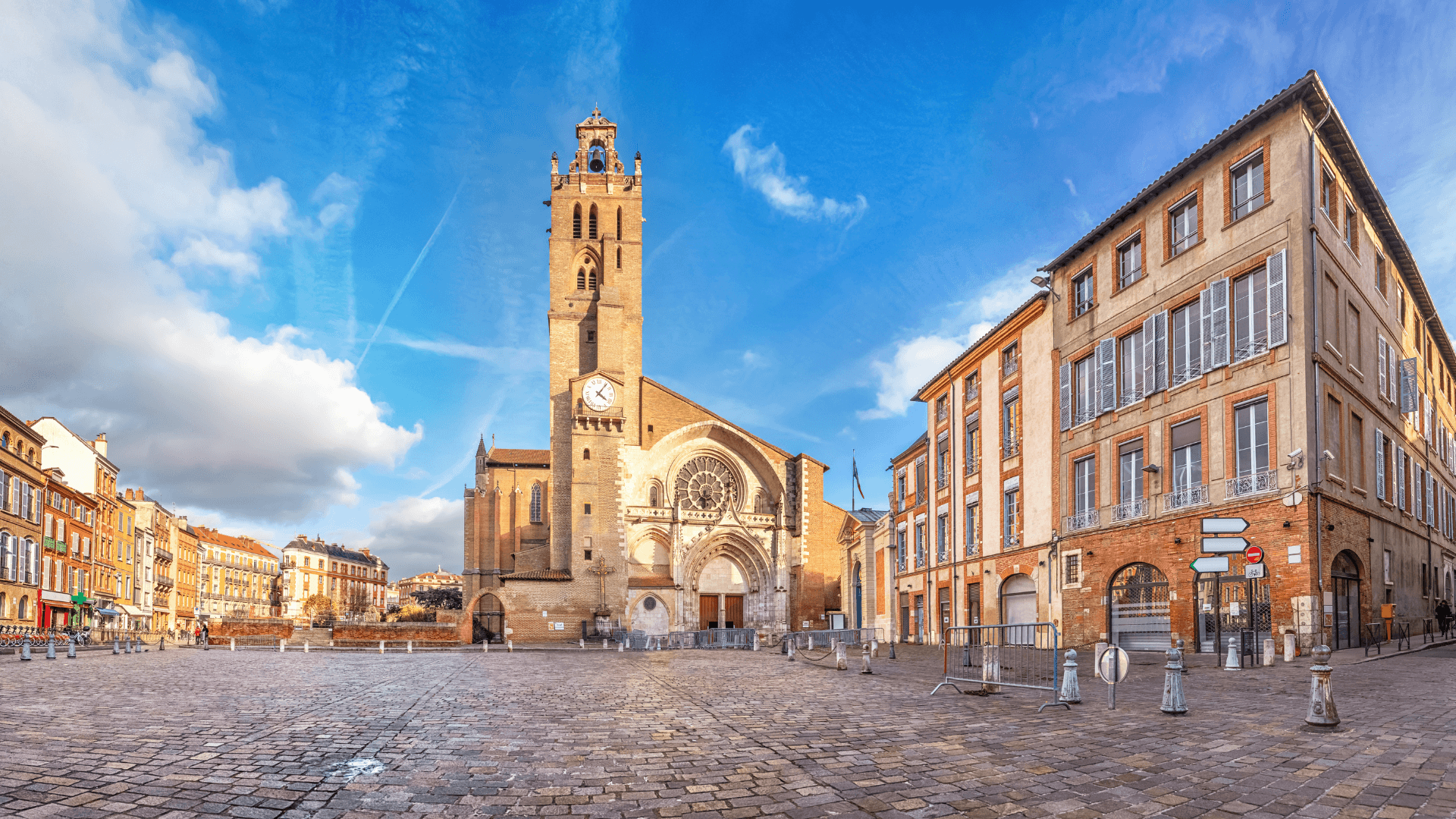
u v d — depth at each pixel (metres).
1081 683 16.00
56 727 10.71
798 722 11.35
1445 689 13.48
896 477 49.16
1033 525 31.95
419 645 50.22
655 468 66.31
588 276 69.06
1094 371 28.83
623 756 8.82
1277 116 21.78
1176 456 24.73
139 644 39.94
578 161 71.00
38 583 52.34
